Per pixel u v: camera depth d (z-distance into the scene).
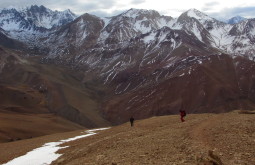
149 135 34.28
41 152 41.31
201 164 20.39
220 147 24.83
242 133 27.81
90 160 27.91
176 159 22.91
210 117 39.38
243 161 21.28
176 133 32.53
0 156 43.62
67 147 41.91
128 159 25.05
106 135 44.88
